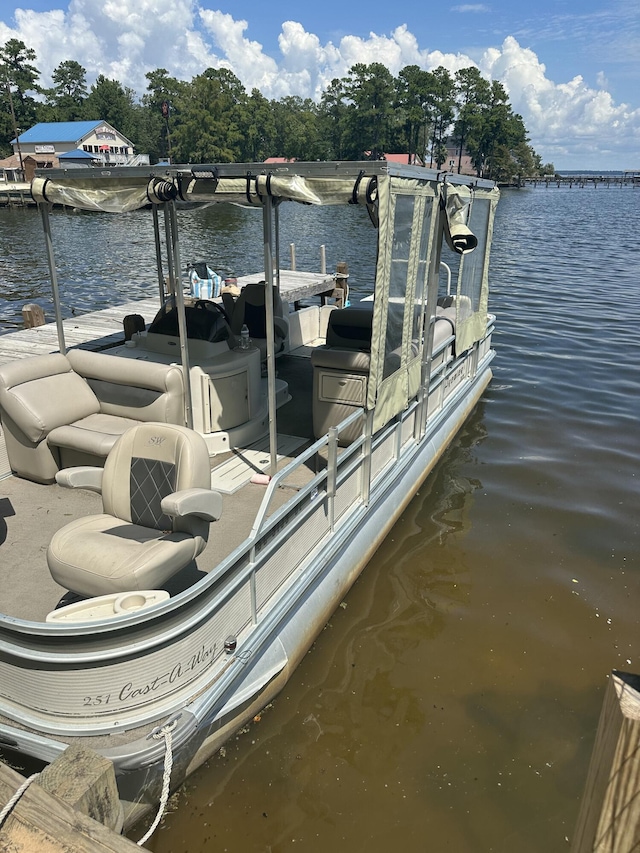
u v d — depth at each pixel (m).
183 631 3.13
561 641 4.77
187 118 90.44
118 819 2.54
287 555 4.12
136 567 3.22
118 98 98.44
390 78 97.00
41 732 3.06
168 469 3.76
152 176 4.60
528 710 4.15
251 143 96.88
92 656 2.94
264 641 3.83
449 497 6.82
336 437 4.44
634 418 8.95
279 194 4.23
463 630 4.87
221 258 22.58
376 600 5.18
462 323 7.54
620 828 1.82
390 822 3.39
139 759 2.98
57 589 3.85
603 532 6.21
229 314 7.59
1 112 78.88
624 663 4.58
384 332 4.71
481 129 102.31
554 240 32.56
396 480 6.09
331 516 4.70
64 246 27.17
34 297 16.80
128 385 5.20
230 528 4.41
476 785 3.62
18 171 55.66
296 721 4.00
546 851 3.26
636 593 5.34
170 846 3.23
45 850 2.12
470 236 5.58
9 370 4.89
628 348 12.23
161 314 5.99
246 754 3.75
